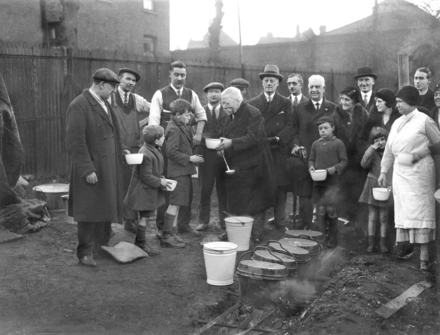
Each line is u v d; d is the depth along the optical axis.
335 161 5.75
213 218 7.05
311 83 6.16
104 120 4.80
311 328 3.48
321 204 5.71
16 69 8.43
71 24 10.96
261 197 5.76
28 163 8.68
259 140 5.71
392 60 8.37
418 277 4.52
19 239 5.62
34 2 10.77
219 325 3.64
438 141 4.76
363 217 6.00
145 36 12.34
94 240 5.19
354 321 3.55
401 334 3.42
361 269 4.69
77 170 4.67
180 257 5.23
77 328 3.48
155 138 5.29
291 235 4.96
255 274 3.89
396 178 4.95
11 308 3.78
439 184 4.85
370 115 5.85
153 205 5.26
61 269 4.71
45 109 8.88
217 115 6.38
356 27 8.67
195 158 5.64
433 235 4.85
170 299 4.10
